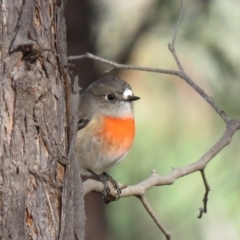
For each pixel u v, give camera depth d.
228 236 14.55
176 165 13.42
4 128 5.34
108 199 7.73
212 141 13.84
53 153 5.58
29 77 5.39
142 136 13.62
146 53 14.25
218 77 12.88
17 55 5.37
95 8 14.07
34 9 5.50
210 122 13.98
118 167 13.28
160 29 13.52
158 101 13.85
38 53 5.41
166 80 13.91
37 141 5.49
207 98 8.10
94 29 13.88
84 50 13.41
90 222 13.28
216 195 12.91
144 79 13.95
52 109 5.64
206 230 14.40
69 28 13.35
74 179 5.86
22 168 5.38
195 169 7.50
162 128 13.72
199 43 13.18
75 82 5.96
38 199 5.46
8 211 5.30
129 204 13.68
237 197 12.10
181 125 13.77
